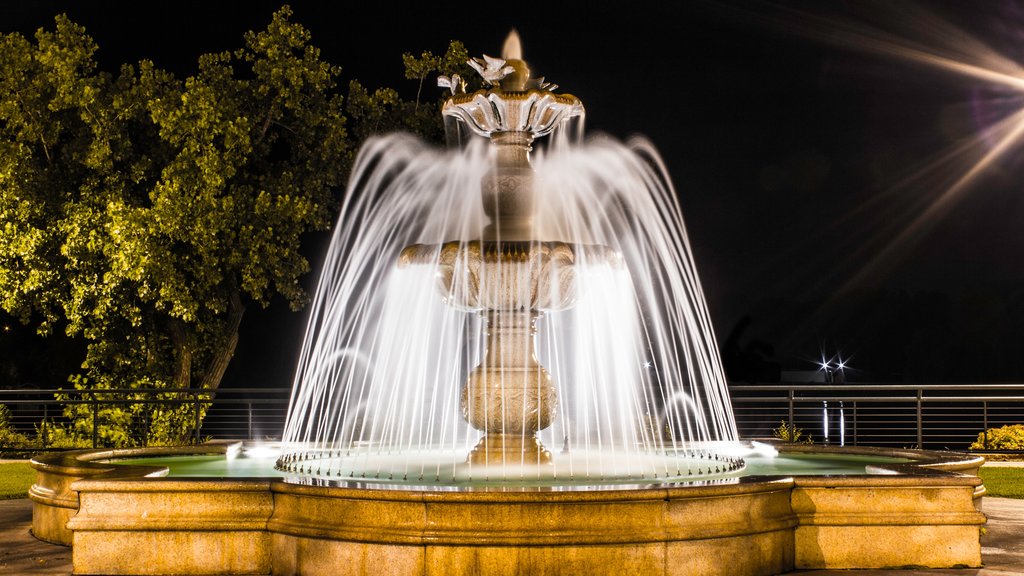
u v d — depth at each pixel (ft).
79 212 59.21
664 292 40.57
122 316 62.54
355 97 66.90
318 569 20.31
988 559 23.44
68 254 58.95
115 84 62.80
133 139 64.90
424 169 60.80
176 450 34.35
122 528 21.71
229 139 58.85
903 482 22.18
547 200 34.30
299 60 63.98
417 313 38.68
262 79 65.10
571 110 28.07
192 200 57.88
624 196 38.47
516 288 26.17
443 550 19.26
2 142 59.41
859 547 22.04
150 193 58.29
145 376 62.59
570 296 26.71
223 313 69.67
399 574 19.43
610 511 19.58
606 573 19.36
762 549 21.12
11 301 60.64
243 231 60.75
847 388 51.80
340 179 66.33
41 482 27.30
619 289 30.40
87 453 31.27
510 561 19.19
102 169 60.13
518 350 27.20
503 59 28.02
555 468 27.09
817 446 34.91
